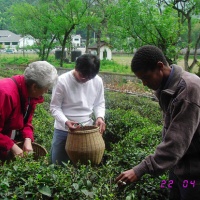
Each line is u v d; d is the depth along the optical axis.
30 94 3.19
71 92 3.99
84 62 3.74
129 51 11.61
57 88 3.97
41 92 3.17
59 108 4.04
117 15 11.01
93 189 2.60
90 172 2.93
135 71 2.43
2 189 2.33
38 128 6.37
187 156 2.49
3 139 3.15
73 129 3.82
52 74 3.11
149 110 9.73
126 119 6.02
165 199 3.06
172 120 2.35
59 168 2.98
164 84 2.46
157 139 4.72
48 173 2.57
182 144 2.30
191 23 13.79
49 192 2.35
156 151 2.40
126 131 5.88
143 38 10.89
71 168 2.88
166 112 2.48
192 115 2.28
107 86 17.48
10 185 2.46
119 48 12.20
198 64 13.01
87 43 30.00
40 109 8.07
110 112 6.32
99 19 23.84
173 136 2.31
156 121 8.76
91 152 3.77
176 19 10.83
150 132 5.01
